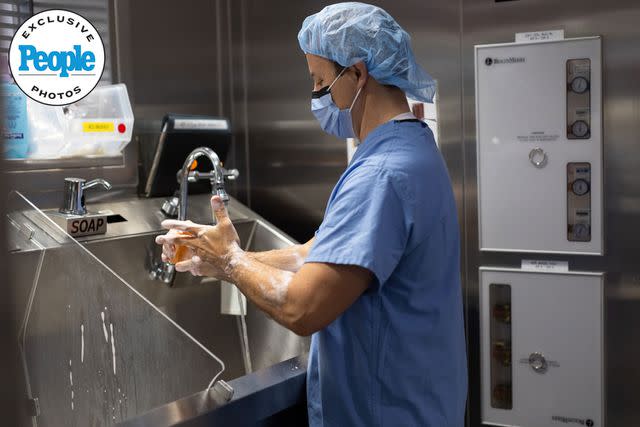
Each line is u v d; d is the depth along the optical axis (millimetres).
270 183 2340
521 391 1987
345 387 1148
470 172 2000
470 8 1943
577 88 1842
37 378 1021
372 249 1022
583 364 1906
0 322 454
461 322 1235
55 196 1749
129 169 1940
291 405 1243
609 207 1849
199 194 2041
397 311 1123
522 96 1898
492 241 1984
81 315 1096
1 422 459
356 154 1165
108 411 1118
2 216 450
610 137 1827
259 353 1765
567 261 1910
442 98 2012
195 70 2189
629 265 1840
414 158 1104
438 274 1150
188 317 1825
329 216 1080
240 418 1125
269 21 2252
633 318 1850
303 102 2234
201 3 2195
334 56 1142
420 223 1087
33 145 1614
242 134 2354
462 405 1245
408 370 1129
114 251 1668
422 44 2021
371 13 1142
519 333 1971
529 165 1916
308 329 1042
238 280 1109
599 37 1792
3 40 1612
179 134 1848
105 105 1772
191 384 1125
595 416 1906
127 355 1122
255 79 2305
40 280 1042
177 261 1248
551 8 1852
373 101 1173
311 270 1037
